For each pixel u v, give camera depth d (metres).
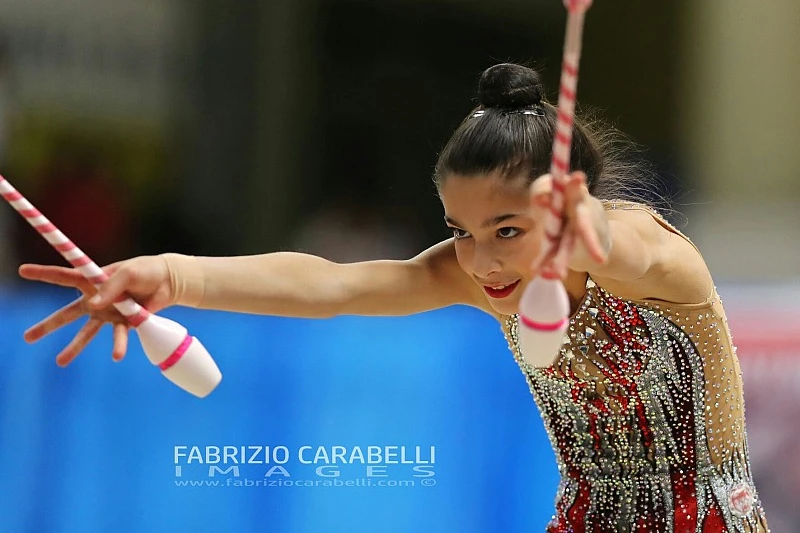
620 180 6.91
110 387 11.52
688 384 6.43
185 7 16.91
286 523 11.33
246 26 17.19
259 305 6.37
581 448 6.88
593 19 18.80
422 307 7.08
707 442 6.58
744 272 17.86
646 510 6.64
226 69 17.16
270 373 11.57
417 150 17.98
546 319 4.82
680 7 19.02
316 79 17.72
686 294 6.21
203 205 17.06
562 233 4.72
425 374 11.65
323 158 17.69
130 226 16.48
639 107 19.12
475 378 11.66
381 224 17.59
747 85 19.23
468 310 11.91
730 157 19.25
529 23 18.41
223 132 17.17
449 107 18.11
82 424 11.41
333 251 17.17
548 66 18.50
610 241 5.06
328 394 11.56
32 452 11.32
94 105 16.47
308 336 11.70
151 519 11.29
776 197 19.02
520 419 11.59
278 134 17.47
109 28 16.53
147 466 11.37
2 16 16.00
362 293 6.78
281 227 17.42
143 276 5.78
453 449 11.52
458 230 6.10
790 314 12.07
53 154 16.11
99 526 11.26
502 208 5.77
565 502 7.02
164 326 5.64
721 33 19.16
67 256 5.53
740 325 11.81
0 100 15.91
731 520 6.67
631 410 6.54
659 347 6.30
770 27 19.16
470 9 18.03
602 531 6.81
